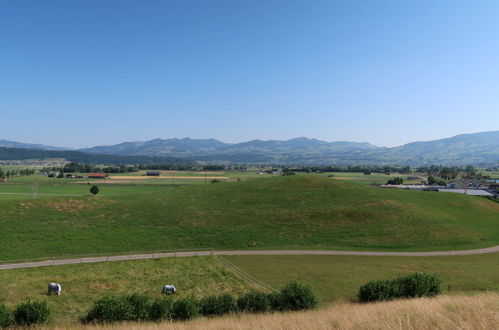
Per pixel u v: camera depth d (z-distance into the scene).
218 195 106.00
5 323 26.67
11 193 140.50
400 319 16.47
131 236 70.06
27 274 48.88
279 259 58.94
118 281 47.41
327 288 44.59
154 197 106.44
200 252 62.69
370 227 76.62
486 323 15.38
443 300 21.33
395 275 49.69
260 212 87.38
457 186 190.88
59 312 36.56
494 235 74.00
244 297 31.36
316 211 86.19
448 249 65.19
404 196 104.19
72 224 76.06
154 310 28.47
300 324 18.34
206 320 25.58
